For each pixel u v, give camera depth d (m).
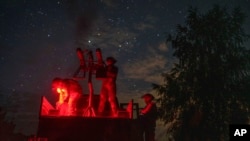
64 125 6.93
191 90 15.65
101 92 7.93
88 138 6.86
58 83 7.96
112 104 7.78
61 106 7.71
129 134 7.07
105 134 6.91
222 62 15.81
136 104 9.27
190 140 14.65
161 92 15.94
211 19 16.53
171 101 15.67
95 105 8.39
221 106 14.99
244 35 16.33
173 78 16.42
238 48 16.16
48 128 6.92
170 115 15.64
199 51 16.17
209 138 14.53
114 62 8.03
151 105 9.30
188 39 16.64
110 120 7.02
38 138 6.70
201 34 16.44
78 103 8.45
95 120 6.97
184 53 16.34
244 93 14.98
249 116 15.09
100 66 7.90
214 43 16.23
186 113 15.09
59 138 6.86
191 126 14.78
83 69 7.92
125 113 7.51
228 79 15.44
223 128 14.73
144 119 9.14
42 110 7.26
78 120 6.95
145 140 9.01
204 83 15.39
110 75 7.83
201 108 15.09
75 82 8.10
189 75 15.77
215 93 15.11
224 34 16.20
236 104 15.15
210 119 14.84
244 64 15.54
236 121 14.94
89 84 7.79
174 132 15.36
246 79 15.51
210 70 15.57
